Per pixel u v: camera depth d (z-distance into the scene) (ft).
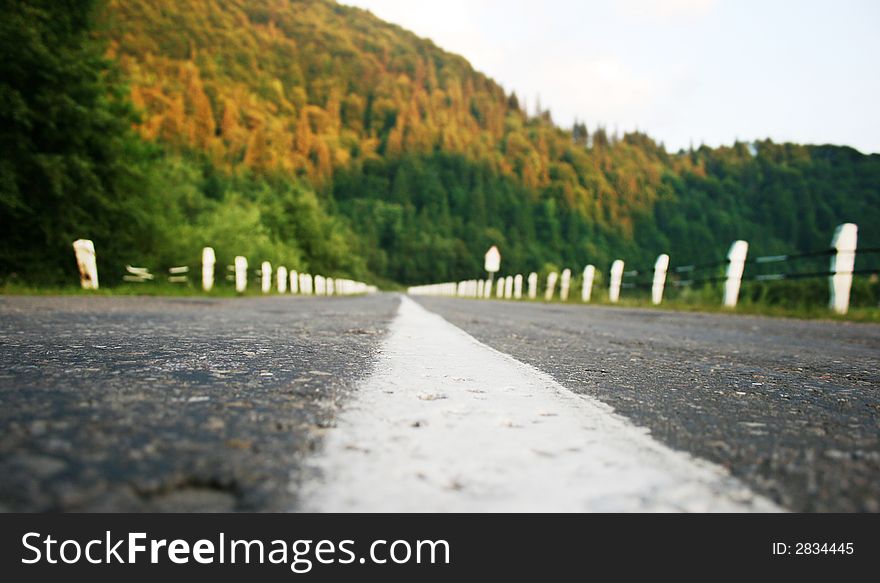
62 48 45.91
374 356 8.06
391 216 547.08
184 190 133.69
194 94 612.29
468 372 6.62
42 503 2.03
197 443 3.04
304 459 2.84
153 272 65.72
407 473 2.67
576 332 16.08
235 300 42.70
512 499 2.37
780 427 4.41
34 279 44.68
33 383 4.91
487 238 564.30
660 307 46.14
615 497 2.46
